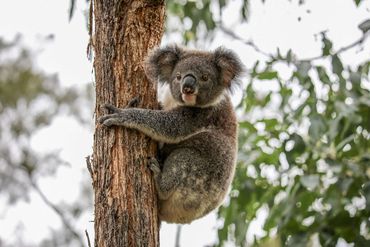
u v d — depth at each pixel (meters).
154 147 9.50
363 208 11.19
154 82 9.65
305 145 10.94
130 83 9.05
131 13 9.16
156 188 9.55
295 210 11.18
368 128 11.18
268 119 11.96
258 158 12.02
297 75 11.39
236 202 11.86
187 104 10.48
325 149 11.56
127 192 8.53
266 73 11.84
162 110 10.12
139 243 8.33
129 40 9.10
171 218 10.28
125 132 8.88
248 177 11.93
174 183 9.96
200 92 10.60
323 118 10.89
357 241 10.80
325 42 11.06
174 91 10.72
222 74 11.07
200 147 10.48
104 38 9.09
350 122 10.80
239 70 11.23
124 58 9.05
